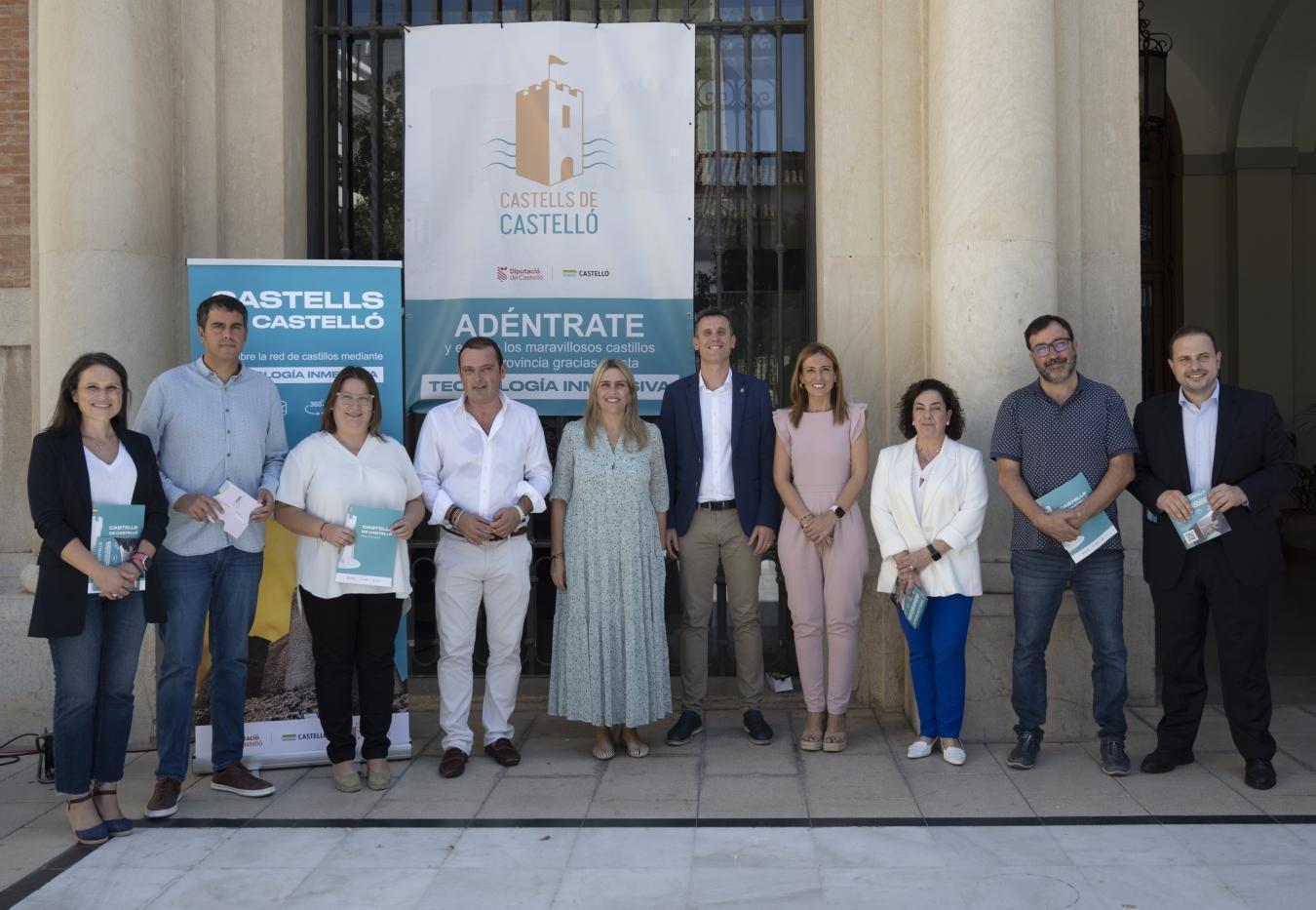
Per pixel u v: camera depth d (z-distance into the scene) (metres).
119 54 5.16
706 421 5.06
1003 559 5.05
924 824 3.95
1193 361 4.30
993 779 4.45
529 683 5.95
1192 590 4.39
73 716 3.85
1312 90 12.40
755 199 5.90
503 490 4.71
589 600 4.73
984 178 5.00
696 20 5.87
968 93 5.03
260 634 4.71
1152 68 7.93
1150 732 5.08
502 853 3.73
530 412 4.87
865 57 5.52
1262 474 4.26
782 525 5.00
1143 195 12.78
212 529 4.25
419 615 6.07
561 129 5.68
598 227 5.70
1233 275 12.47
